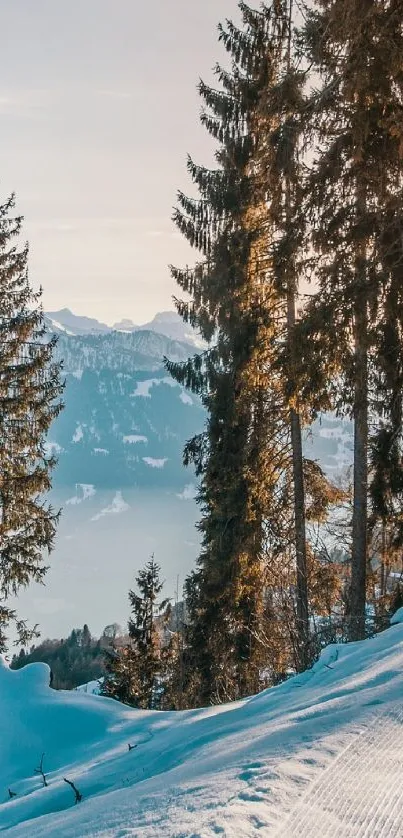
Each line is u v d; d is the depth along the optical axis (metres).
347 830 2.57
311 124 11.41
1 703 9.66
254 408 16.77
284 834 2.51
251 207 15.56
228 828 2.52
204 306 16.25
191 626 18.58
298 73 11.78
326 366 11.41
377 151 10.79
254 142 15.51
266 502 16.27
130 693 23.62
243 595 17.28
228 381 16.28
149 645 26.06
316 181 11.27
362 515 13.54
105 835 2.88
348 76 10.40
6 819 5.85
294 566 16.25
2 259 19.14
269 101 12.22
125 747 7.39
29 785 7.33
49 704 9.30
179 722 7.92
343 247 11.22
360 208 11.28
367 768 3.18
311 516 16.80
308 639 11.47
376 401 12.74
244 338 15.27
